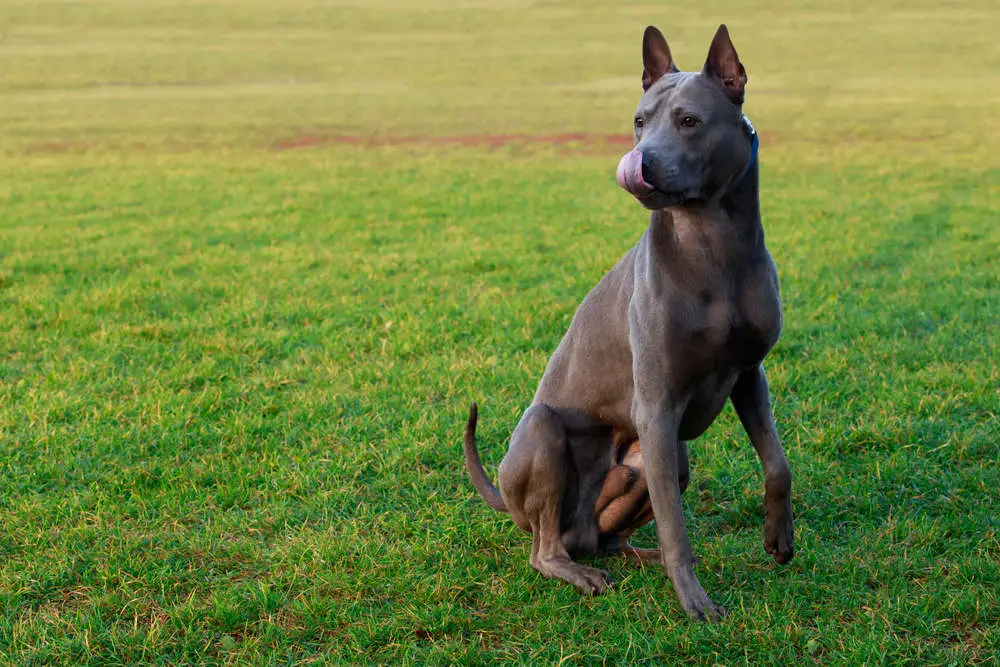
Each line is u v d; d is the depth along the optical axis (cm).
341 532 491
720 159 395
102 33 4328
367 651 388
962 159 1797
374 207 1481
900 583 420
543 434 444
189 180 1770
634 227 1293
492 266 1073
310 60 3750
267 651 391
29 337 816
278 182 1745
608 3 4994
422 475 554
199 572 451
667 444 413
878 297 891
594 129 2394
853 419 612
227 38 4256
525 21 4600
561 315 860
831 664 367
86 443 595
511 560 464
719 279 405
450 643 388
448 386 687
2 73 3456
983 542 452
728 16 4488
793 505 507
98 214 1445
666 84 409
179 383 708
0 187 1702
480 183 1702
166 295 960
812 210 1362
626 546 474
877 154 1897
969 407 618
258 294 967
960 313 820
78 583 443
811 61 3428
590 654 380
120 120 2614
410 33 4372
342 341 802
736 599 419
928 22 4119
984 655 371
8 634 404
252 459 581
